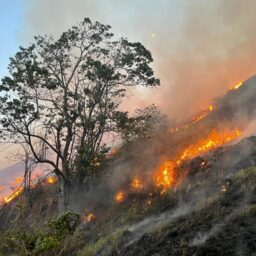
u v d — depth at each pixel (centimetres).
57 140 2333
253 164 1127
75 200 2220
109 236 1050
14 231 770
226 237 653
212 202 873
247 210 727
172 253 689
